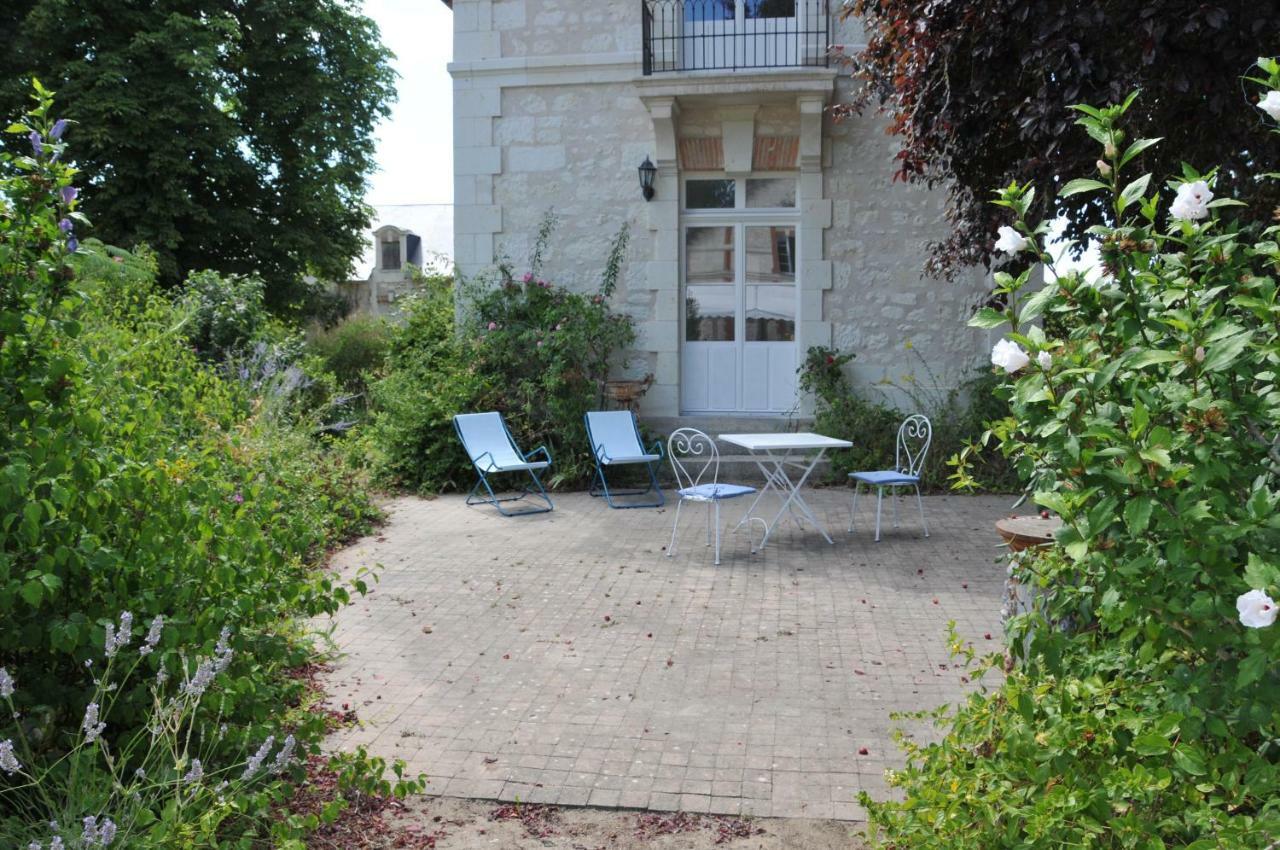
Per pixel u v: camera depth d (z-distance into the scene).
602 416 9.96
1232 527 1.98
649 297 10.95
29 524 2.62
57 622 2.70
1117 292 2.25
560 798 3.56
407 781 3.41
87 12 14.61
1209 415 2.05
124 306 7.60
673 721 4.26
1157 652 2.25
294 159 17.53
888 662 4.97
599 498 9.83
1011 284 2.47
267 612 3.28
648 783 3.68
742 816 3.43
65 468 2.82
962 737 2.63
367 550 7.55
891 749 3.94
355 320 19.28
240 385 7.88
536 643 5.33
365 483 8.98
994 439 9.88
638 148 10.88
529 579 6.67
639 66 10.74
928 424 8.38
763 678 4.77
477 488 9.73
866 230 10.62
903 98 6.41
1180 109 5.49
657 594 6.28
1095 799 2.12
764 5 10.89
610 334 10.71
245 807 2.75
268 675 3.61
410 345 11.27
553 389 10.21
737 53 10.93
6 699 2.84
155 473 3.11
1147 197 5.68
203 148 15.32
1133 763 2.23
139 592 3.03
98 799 2.63
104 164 14.90
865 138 10.55
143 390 3.77
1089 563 2.25
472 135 11.09
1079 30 5.16
